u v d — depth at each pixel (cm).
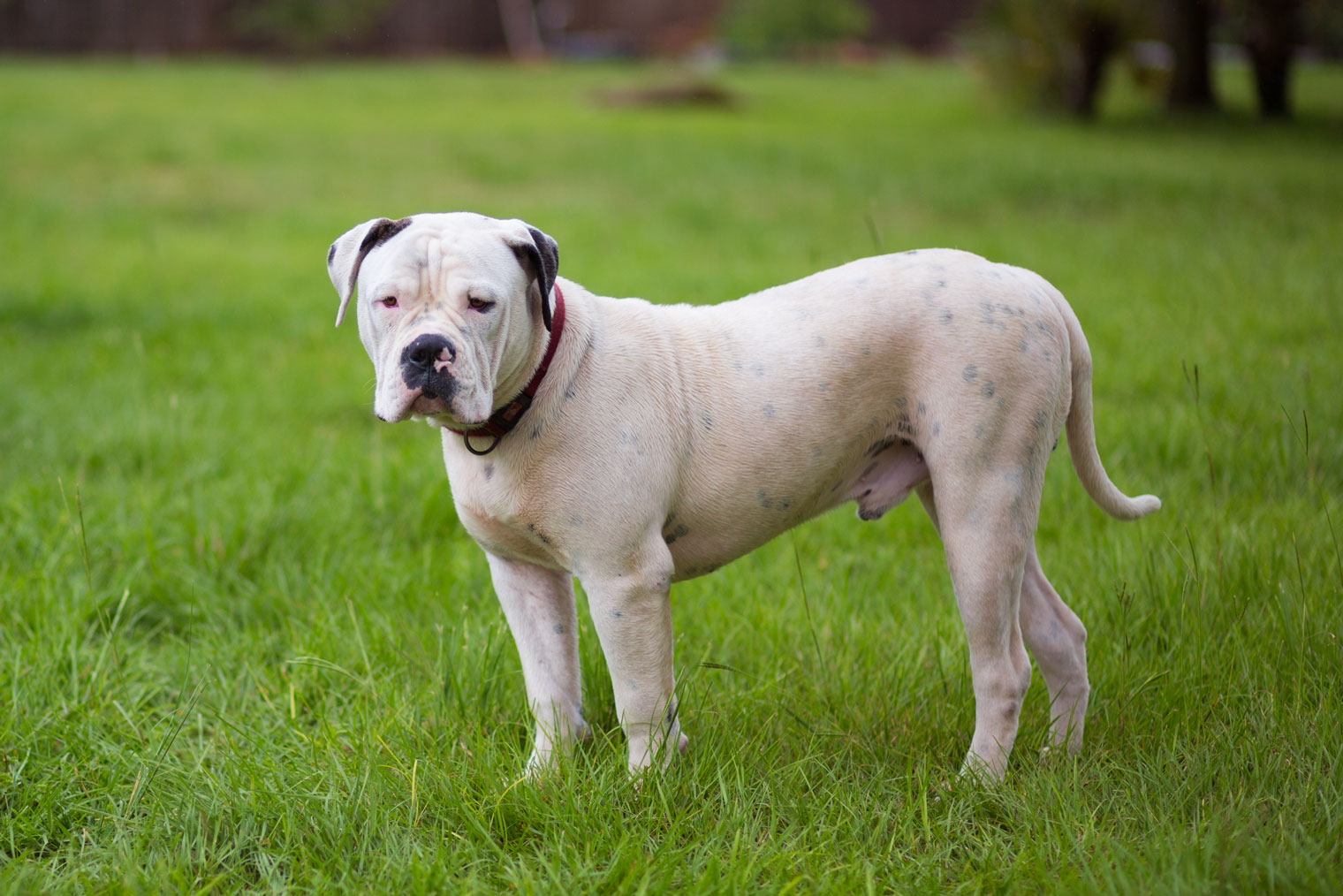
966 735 366
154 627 448
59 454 577
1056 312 340
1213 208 1159
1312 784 307
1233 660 372
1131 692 372
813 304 337
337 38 3656
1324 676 362
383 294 290
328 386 708
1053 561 463
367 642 412
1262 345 682
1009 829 320
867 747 357
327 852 305
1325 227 1021
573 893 285
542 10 4216
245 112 2122
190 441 595
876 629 421
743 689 393
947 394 324
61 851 316
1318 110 2278
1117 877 281
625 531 316
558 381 312
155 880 292
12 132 1727
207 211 1237
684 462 326
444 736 352
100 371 713
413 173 1482
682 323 338
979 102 2361
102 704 375
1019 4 2222
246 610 448
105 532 484
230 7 3538
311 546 493
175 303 874
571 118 2186
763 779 331
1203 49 2225
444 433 330
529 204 1279
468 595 453
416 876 289
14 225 1127
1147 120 2131
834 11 4062
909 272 336
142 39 3488
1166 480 524
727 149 1702
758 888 287
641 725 330
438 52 3869
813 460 333
